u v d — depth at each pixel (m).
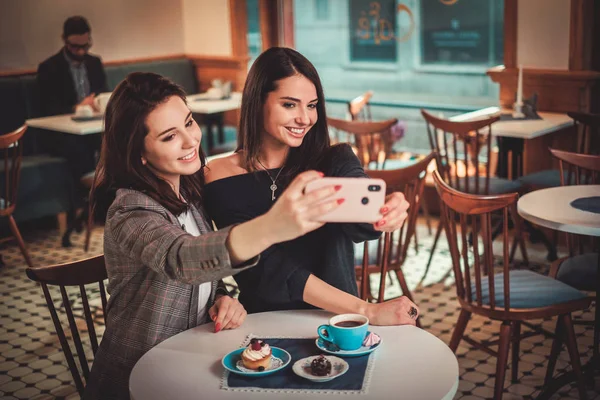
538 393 3.06
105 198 1.85
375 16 7.51
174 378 1.70
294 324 1.96
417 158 6.36
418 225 5.50
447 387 1.61
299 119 1.94
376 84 10.70
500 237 5.11
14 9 6.40
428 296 4.16
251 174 2.07
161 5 7.49
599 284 2.95
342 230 2.00
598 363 3.04
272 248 2.01
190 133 1.80
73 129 5.16
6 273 4.85
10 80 5.98
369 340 1.80
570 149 4.96
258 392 1.62
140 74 1.78
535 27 5.19
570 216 2.88
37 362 3.55
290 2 6.94
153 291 1.84
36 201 5.65
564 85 5.06
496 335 3.63
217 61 7.36
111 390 1.89
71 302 4.27
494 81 5.46
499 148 5.07
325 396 1.59
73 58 6.03
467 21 9.06
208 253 1.51
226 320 1.93
